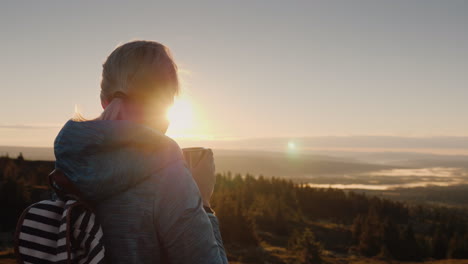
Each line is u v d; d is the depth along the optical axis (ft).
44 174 324.19
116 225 3.23
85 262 3.22
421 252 329.31
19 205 222.89
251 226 283.79
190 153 4.14
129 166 3.23
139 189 3.27
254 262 205.26
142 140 3.33
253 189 634.84
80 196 3.33
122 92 3.84
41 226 3.33
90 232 3.19
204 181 4.11
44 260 3.28
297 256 230.27
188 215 3.29
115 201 3.27
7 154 387.75
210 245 3.33
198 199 3.46
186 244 3.24
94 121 3.42
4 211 214.48
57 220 3.36
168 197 3.31
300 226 438.40
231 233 277.44
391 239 331.36
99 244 3.17
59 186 3.39
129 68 3.85
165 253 3.36
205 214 3.46
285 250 275.39
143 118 3.87
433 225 531.09
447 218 591.37
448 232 461.78
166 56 4.08
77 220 3.25
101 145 3.25
